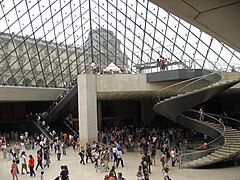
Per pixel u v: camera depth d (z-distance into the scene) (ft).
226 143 70.23
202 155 68.54
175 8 25.63
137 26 134.41
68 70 151.43
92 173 62.34
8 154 85.40
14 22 125.59
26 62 134.62
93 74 98.07
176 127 142.82
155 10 126.11
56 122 123.75
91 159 74.79
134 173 61.11
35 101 146.30
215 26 28.32
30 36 132.87
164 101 80.18
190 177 56.65
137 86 99.40
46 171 65.21
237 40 31.45
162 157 65.46
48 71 144.25
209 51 123.95
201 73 95.50
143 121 160.76
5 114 156.87
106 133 109.09
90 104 96.89
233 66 94.58
